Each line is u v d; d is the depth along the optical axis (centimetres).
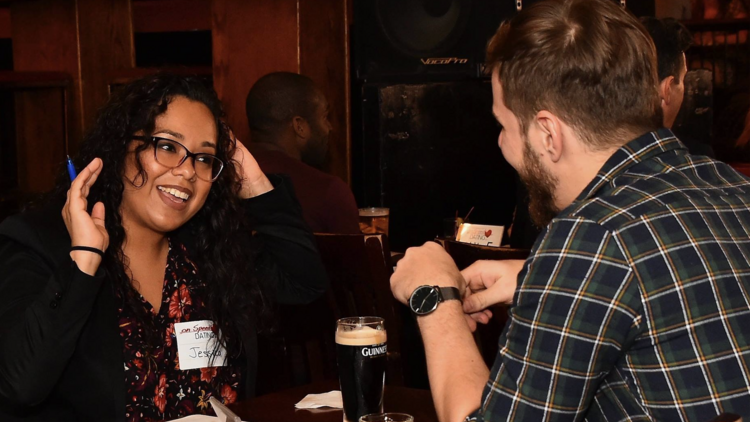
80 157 167
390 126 391
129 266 165
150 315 162
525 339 99
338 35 461
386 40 387
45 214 160
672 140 107
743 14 485
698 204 99
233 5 445
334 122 459
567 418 97
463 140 402
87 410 153
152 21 587
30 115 519
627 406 99
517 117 110
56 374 142
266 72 440
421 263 123
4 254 154
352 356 126
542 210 114
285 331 230
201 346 167
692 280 95
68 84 513
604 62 103
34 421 152
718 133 491
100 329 155
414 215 400
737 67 485
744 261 98
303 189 291
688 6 495
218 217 179
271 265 200
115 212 162
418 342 306
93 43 509
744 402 94
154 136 162
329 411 136
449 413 108
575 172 107
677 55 220
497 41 113
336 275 219
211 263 175
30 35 522
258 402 143
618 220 97
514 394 99
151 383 160
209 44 590
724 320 95
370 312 218
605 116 104
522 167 113
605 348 95
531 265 100
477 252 174
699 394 94
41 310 141
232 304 174
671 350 95
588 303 95
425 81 386
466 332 117
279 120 333
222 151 181
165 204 163
